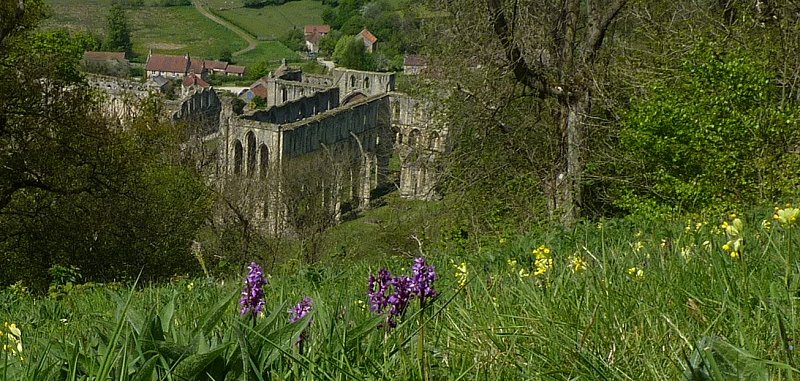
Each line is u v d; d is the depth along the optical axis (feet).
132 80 289.33
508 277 18.75
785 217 11.32
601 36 69.26
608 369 9.02
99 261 97.96
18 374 8.67
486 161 78.33
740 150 50.29
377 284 10.18
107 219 97.04
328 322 10.29
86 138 91.04
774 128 49.73
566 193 71.15
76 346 8.74
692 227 28.94
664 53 65.77
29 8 85.15
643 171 61.31
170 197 106.32
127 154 97.66
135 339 8.74
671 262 15.23
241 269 73.15
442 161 80.84
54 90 87.66
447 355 10.27
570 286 13.99
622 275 14.69
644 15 71.20
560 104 73.77
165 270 103.30
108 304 30.58
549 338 10.51
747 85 51.03
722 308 10.52
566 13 69.26
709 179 51.24
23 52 86.48
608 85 70.03
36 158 87.20
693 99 52.95
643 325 10.90
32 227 92.63
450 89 74.18
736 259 13.74
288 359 8.94
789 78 57.52
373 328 9.89
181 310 16.62
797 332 9.77
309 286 25.80
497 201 77.10
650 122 53.01
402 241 90.48
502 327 11.32
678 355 9.34
